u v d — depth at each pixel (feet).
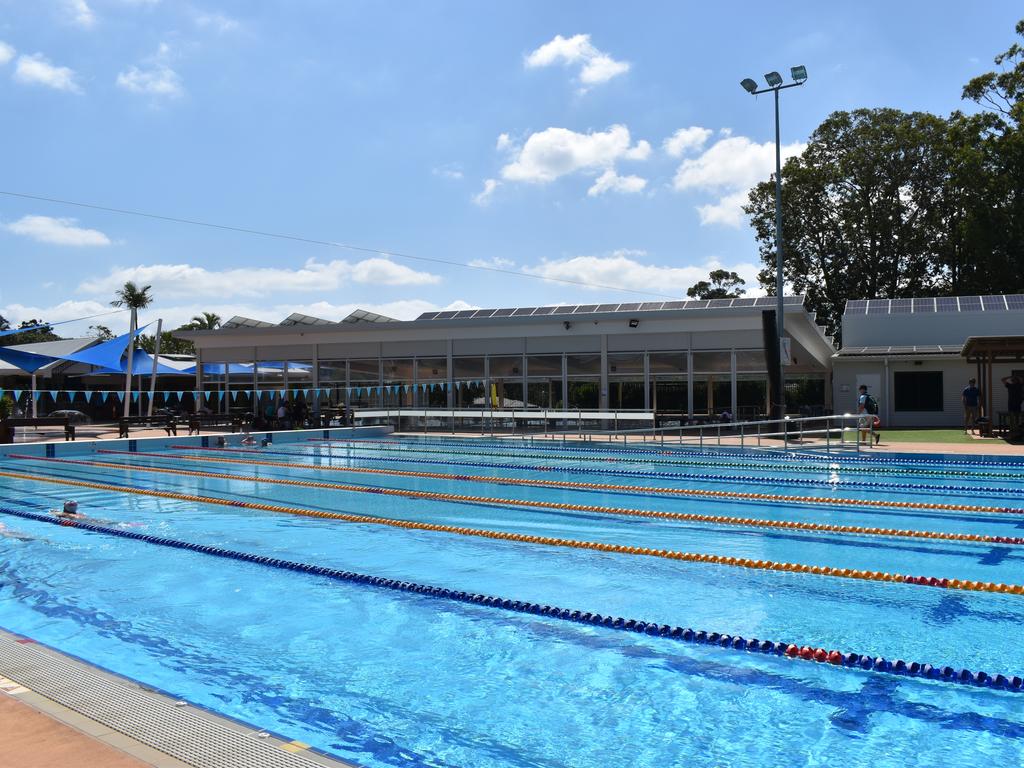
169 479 49.80
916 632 18.70
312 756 10.87
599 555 27.40
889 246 154.10
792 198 159.84
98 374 112.27
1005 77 136.05
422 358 91.76
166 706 12.46
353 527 33.06
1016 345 68.64
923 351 94.22
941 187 150.20
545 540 29.84
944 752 12.54
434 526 32.99
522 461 58.75
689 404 80.69
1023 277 134.31
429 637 18.53
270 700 14.73
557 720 13.83
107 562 26.71
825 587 22.90
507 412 79.25
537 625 19.43
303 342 97.40
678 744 12.86
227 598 22.07
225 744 11.06
